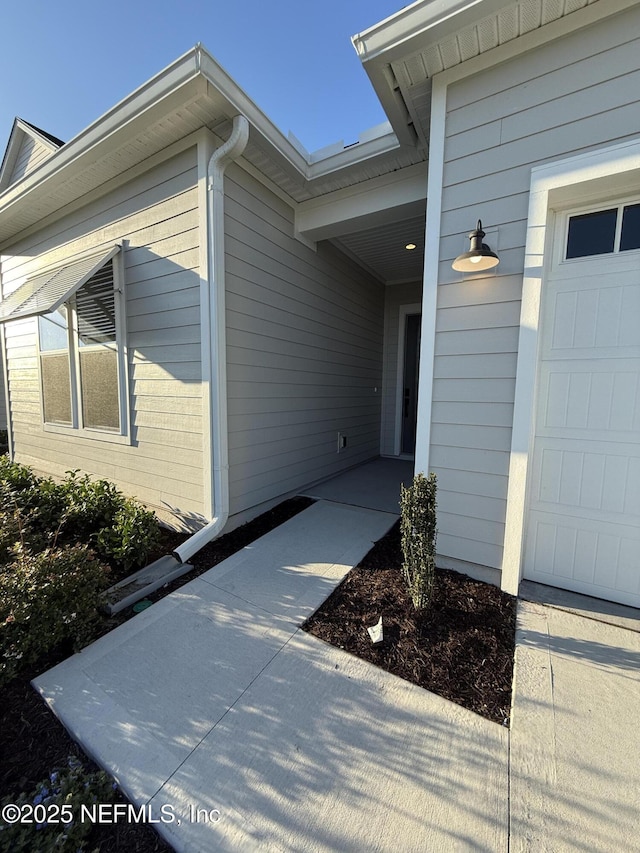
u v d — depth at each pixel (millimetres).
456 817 1216
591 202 2225
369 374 6387
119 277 3732
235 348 3342
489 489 2490
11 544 2637
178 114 2791
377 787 1315
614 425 2256
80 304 4188
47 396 4902
